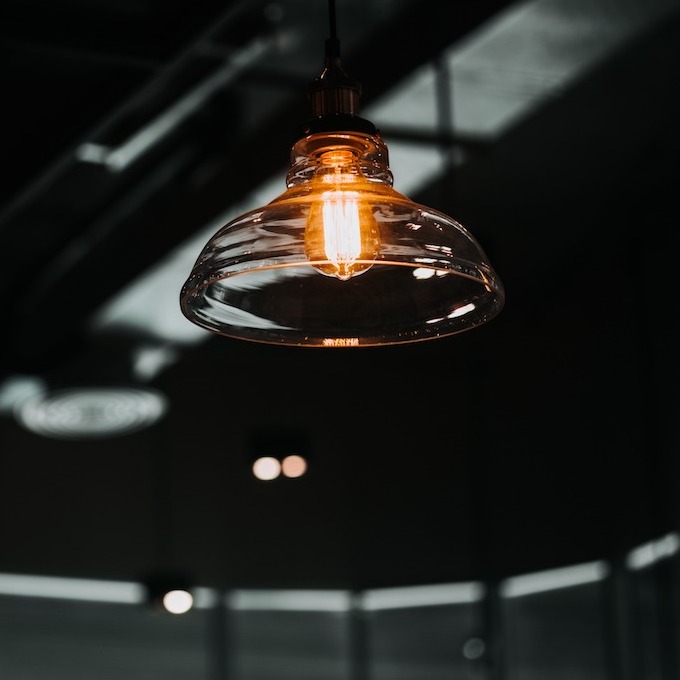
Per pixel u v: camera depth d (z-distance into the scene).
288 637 7.23
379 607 7.16
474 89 4.19
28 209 4.87
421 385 7.20
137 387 5.54
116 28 3.31
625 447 5.93
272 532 7.24
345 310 2.03
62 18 3.28
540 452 6.58
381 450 7.23
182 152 4.41
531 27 3.87
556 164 4.96
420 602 7.09
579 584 6.34
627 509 5.92
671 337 5.59
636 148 5.02
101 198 4.80
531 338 6.67
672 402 5.55
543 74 4.17
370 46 3.86
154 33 3.34
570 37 3.94
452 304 2.01
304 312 2.03
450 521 7.00
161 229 4.63
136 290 4.84
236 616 7.21
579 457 6.29
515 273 6.25
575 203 5.46
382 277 2.03
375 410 7.28
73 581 7.08
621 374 5.98
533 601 6.60
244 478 7.25
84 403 5.57
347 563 7.19
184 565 7.11
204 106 4.26
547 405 6.54
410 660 7.05
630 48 4.12
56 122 3.95
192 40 3.33
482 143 4.56
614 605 6.05
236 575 7.19
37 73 3.75
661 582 5.64
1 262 5.38
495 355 6.92
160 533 7.12
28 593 7.02
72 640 7.03
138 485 7.16
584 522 6.26
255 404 7.25
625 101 4.54
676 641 5.49
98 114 3.82
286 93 4.16
